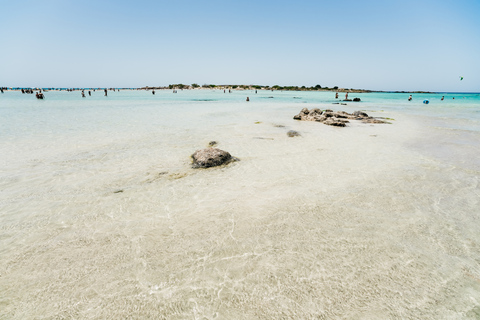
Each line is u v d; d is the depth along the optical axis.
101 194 6.50
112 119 20.41
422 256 4.16
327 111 24.17
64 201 6.10
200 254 4.22
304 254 4.20
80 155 9.88
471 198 6.27
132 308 3.20
